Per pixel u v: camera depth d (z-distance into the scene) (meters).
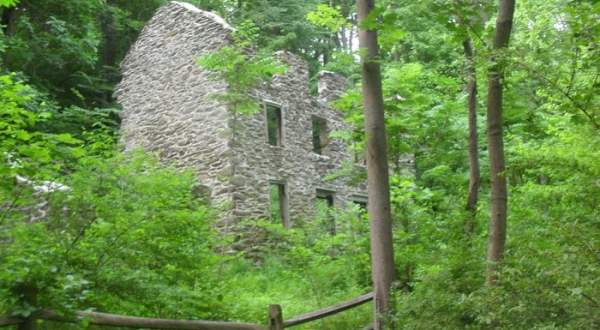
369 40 6.39
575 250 3.96
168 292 5.51
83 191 5.64
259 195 15.38
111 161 6.38
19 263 3.91
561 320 4.11
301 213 16.64
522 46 5.58
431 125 10.42
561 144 8.54
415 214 9.14
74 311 3.93
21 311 3.61
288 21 27.05
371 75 6.38
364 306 7.89
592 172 5.32
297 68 17.77
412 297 5.63
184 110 15.92
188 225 6.60
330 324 7.43
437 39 14.62
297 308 8.38
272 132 23.00
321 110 18.48
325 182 17.91
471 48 7.50
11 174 4.43
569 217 4.70
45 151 4.62
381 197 6.25
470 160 7.61
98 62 22.86
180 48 16.39
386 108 9.42
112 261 5.35
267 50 12.76
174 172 7.68
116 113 18.77
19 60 17.38
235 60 11.01
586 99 5.01
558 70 5.16
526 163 5.50
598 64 4.92
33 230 4.97
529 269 4.38
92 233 5.40
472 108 7.58
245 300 8.00
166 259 6.19
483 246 6.69
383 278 6.12
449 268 5.87
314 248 9.55
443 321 5.14
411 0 6.52
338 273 9.13
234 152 14.88
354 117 9.55
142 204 6.19
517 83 7.71
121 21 22.52
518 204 7.77
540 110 9.92
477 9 5.91
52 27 16.88
